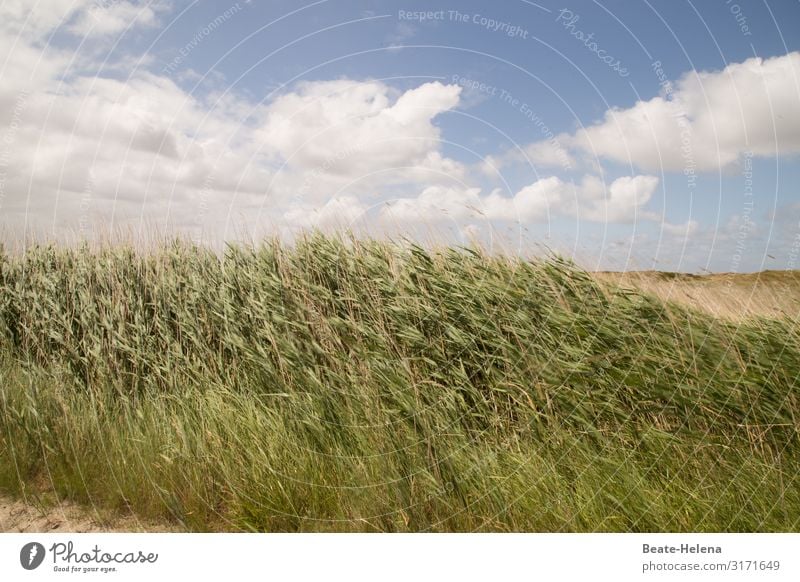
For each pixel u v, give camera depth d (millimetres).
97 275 5211
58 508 3338
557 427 3604
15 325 5527
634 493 3164
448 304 4320
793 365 3893
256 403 4047
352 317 4324
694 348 4000
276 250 5027
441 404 3727
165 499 3252
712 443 3607
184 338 4805
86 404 4102
